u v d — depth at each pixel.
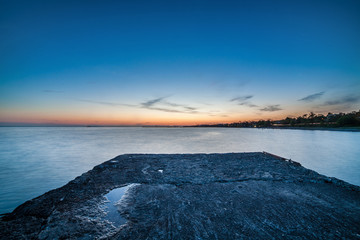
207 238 1.48
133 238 1.47
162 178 3.01
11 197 6.78
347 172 9.66
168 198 2.26
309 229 1.60
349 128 74.25
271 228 1.62
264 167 3.72
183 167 3.74
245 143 27.05
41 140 33.50
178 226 1.65
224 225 1.67
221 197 2.29
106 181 2.87
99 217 1.79
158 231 1.57
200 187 2.63
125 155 5.05
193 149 20.09
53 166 11.77
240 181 2.89
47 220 1.69
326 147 21.42
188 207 2.03
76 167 11.53
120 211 1.92
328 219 1.76
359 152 17.27
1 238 1.40
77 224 1.65
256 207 2.02
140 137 42.81
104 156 15.55
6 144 25.88
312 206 2.03
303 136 45.00
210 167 3.73
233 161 4.28
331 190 2.51
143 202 2.14
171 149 20.06
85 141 30.98
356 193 2.40
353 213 1.88
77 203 2.08
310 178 2.96
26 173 10.11
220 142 28.91
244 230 1.59
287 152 17.39
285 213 1.88
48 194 2.32
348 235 1.51
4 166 11.83
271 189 2.55
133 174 3.24
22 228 1.55
